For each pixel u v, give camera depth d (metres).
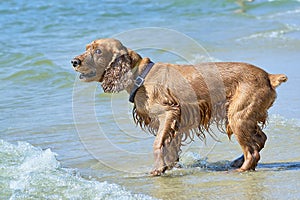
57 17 28.89
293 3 32.84
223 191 9.62
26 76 18.64
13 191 9.72
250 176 10.37
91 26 27.00
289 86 16.06
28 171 10.66
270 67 18.50
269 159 11.30
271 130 12.69
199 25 27.16
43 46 22.84
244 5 32.03
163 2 32.47
